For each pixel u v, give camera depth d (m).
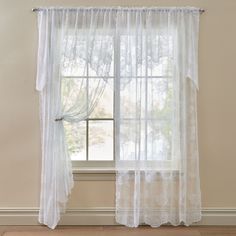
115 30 3.06
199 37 3.15
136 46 3.04
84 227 3.13
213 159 3.17
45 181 3.04
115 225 3.18
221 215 3.17
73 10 3.05
